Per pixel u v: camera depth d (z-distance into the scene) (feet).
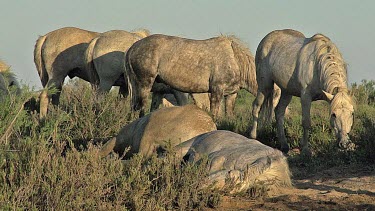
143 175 67.51
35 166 63.98
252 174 71.77
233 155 73.61
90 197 62.90
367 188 78.54
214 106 135.03
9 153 68.23
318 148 107.96
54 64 156.15
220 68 133.80
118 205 62.85
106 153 91.97
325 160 98.89
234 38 136.98
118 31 150.61
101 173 66.03
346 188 78.64
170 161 70.85
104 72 148.05
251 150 73.97
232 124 133.08
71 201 61.77
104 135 108.17
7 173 65.51
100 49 148.46
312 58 111.24
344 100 103.09
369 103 178.70
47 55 156.66
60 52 155.74
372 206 67.46
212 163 73.72
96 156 69.36
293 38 122.31
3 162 65.36
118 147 91.86
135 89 137.90
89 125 107.04
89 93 118.62
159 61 134.72
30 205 60.44
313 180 84.89
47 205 61.05
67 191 62.44
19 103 77.20
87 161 66.18
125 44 148.87
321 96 110.93
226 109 149.69
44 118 100.37
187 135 84.23
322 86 108.06
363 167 92.48
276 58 121.60
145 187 65.77
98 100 116.06
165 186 68.49
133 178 66.28
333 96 104.22
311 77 111.04
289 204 68.80
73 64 156.76
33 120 90.38
